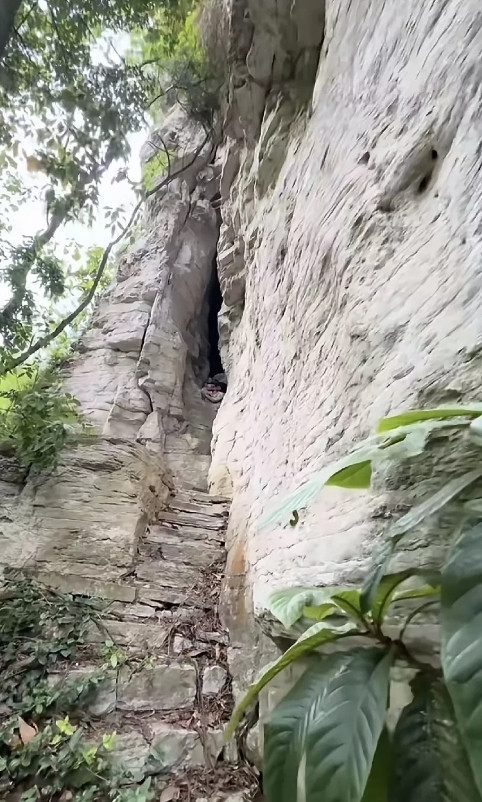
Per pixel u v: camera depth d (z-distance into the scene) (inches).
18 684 93.4
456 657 22.5
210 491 181.0
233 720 38.1
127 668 98.4
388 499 52.5
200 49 224.2
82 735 85.5
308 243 97.1
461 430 43.1
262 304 141.4
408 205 64.0
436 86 60.7
